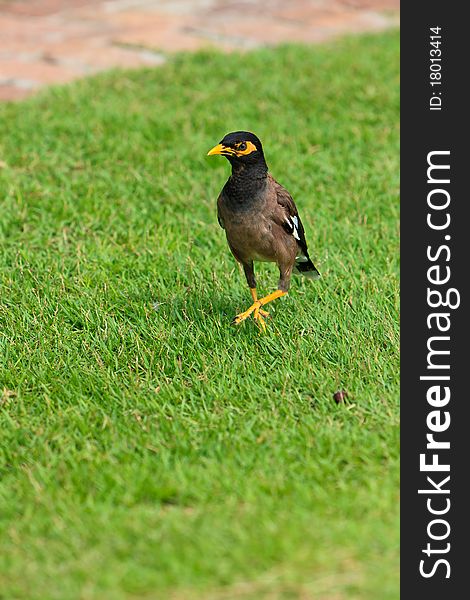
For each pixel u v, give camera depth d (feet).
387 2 81.76
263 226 33.71
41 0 79.05
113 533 24.58
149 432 29.50
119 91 59.62
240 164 33.22
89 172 49.24
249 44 70.69
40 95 58.75
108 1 79.15
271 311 36.78
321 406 30.48
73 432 29.55
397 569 23.11
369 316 35.45
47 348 34.32
